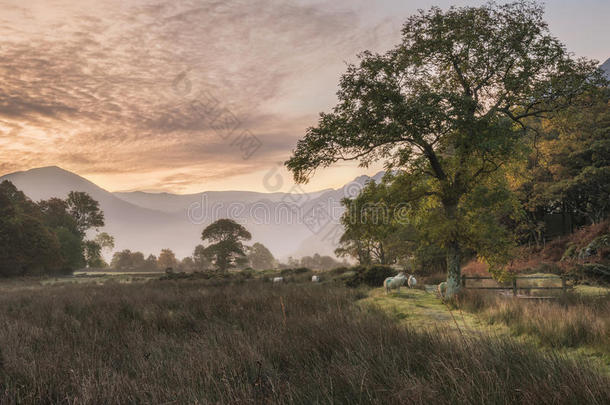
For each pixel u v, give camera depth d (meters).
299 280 30.06
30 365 5.21
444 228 15.13
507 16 15.20
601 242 22.08
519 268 26.17
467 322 10.15
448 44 14.98
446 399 3.60
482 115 14.85
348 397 3.91
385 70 15.01
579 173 30.80
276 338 6.46
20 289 28.69
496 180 16.58
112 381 4.40
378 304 13.23
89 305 12.89
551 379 3.94
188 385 4.36
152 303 13.34
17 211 59.44
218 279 32.31
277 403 3.86
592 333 7.19
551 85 15.14
